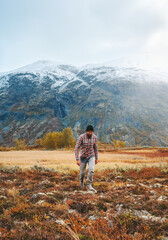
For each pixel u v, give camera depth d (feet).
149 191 18.47
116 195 16.31
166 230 9.09
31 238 8.04
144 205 12.78
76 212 11.69
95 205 12.95
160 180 27.55
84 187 20.34
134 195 16.62
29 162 59.57
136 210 12.00
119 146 343.87
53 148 318.86
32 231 8.68
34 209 11.44
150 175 33.14
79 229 8.96
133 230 9.16
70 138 322.34
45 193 15.93
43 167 39.11
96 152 21.12
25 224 9.47
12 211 11.13
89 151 20.40
